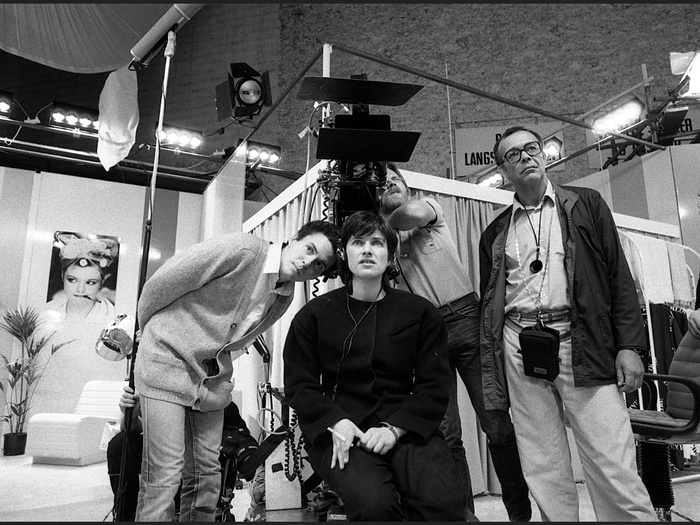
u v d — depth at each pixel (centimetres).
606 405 176
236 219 483
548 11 793
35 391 664
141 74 865
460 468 206
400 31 816
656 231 474
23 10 272
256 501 206
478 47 798
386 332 168
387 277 197
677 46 744
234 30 855
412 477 146
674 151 544
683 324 431
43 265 693
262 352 238
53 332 683
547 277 192
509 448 217
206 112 835
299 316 178
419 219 219
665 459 224
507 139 202
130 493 220
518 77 778
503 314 202
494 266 207
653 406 331
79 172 786
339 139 198
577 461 363
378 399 161
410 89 209
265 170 718
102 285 716
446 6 816
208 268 177
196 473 188
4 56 845
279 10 854
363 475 141
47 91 848
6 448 602
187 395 175
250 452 206
